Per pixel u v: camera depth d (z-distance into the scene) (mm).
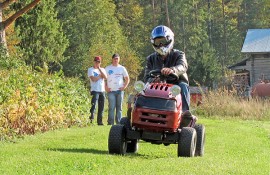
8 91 22562
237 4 189500
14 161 14477
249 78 78625
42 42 94062
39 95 25391
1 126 21891
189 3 166625
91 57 116812
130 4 173875
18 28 88625
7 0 42219
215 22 180500
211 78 97750
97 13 126875
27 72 26891
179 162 14453
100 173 12852
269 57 77250
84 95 30875
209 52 111125
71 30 123062
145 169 13344
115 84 29828
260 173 13484
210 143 21250
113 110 29953
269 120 43344
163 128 16469
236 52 170375
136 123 16609
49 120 26125
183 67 17562
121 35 144625
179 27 162625
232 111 45438
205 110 46156
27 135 22719
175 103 16562
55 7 124062
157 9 176500
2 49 38938
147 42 163250
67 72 118812
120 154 16891
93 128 25578
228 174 12961
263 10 180000
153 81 17516
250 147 20281
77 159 14773
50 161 14375
